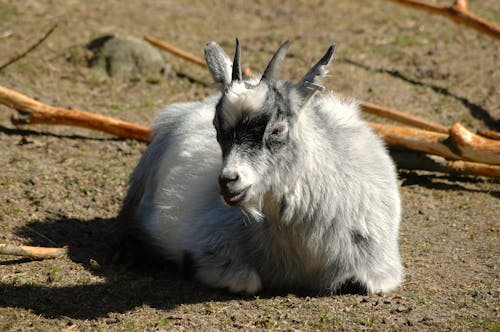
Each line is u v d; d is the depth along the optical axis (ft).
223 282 49.19
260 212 44.88
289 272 48.93
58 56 99.81
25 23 109.70
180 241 52.70
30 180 67.46
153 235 55.01
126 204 59.88
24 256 52.65
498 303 47.39
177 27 117.08
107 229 61.00
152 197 57.36
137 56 99.30
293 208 45.96
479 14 123.34
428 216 64.54
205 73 101.35
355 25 121.39
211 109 57.16
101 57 98.78
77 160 74.33
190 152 54.34
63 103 87.97
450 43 112.68
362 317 45.11
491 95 94.58
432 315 45.44
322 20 124.36
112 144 79.51
